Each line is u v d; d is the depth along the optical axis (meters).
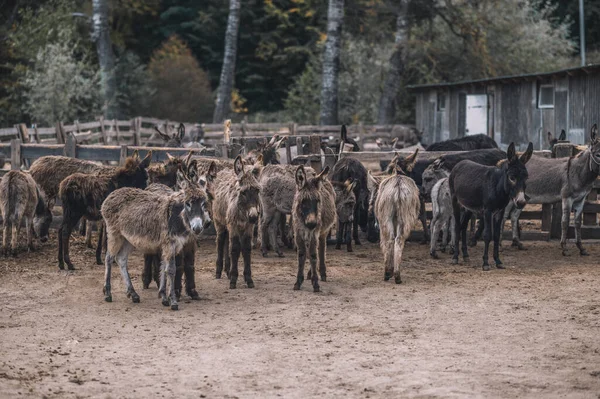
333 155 17.03
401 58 40.25
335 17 37.12
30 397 7.23
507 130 30.28
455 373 7.95
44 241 15.33
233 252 12.08
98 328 9.81
